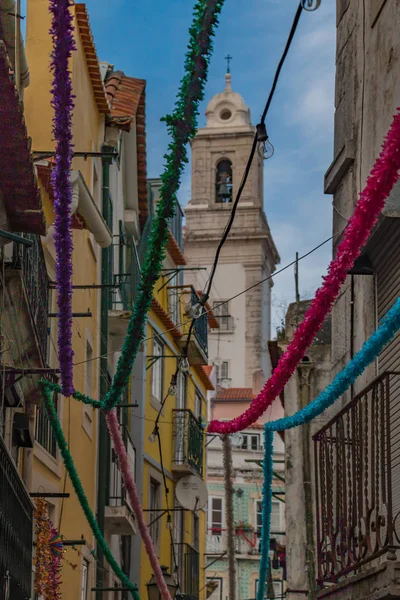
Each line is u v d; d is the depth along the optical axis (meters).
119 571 15.60
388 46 10.36
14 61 11.94
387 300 9.79
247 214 85.00
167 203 7.30
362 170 11.11
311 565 12.77
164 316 28.75
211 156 87.50
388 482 8.10
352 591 8.80
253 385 75.56
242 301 83.00
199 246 84.88
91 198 16.31
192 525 33.16
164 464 28.95
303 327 7.80
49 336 15.79
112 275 22.59
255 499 53.78
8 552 10.77
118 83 23.50
